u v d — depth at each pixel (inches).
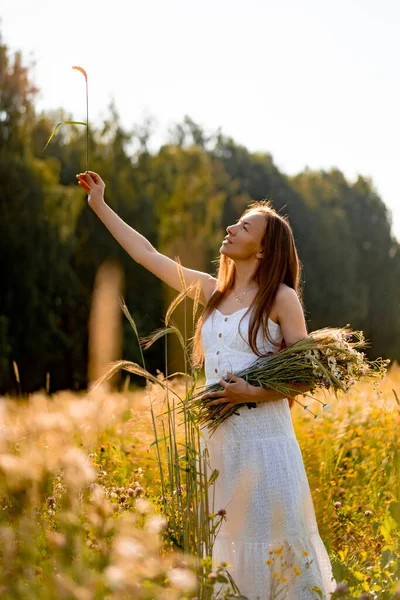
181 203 1409.9
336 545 170.1
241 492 135.1
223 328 143.6
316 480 203.2
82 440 195.8
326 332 136.7
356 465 223.5
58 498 115.8
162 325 1230.3
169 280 159.9
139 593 91.9
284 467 137.2
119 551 92.4
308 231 1989.4
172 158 1585.9
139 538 98.2
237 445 137.8
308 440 231.8
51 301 1111.0
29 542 101.0
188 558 102.7
